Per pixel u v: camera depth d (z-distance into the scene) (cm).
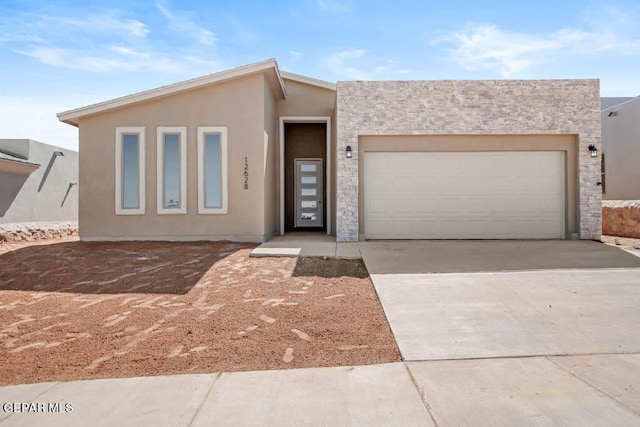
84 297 668
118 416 325
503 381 373
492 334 489
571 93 1110
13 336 521
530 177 1137
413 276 731
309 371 407
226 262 849
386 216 1145
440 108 1116
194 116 1125
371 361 429
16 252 981
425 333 496
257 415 323
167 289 695
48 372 421
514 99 1112
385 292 647
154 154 1123
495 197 1141
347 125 1123
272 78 1176
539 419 306
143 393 366
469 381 375
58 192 1622
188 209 1123
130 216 1124
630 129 1616
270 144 1234
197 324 546
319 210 1570
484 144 1127
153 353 463
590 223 1113
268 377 395
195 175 1123
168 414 327
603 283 672
